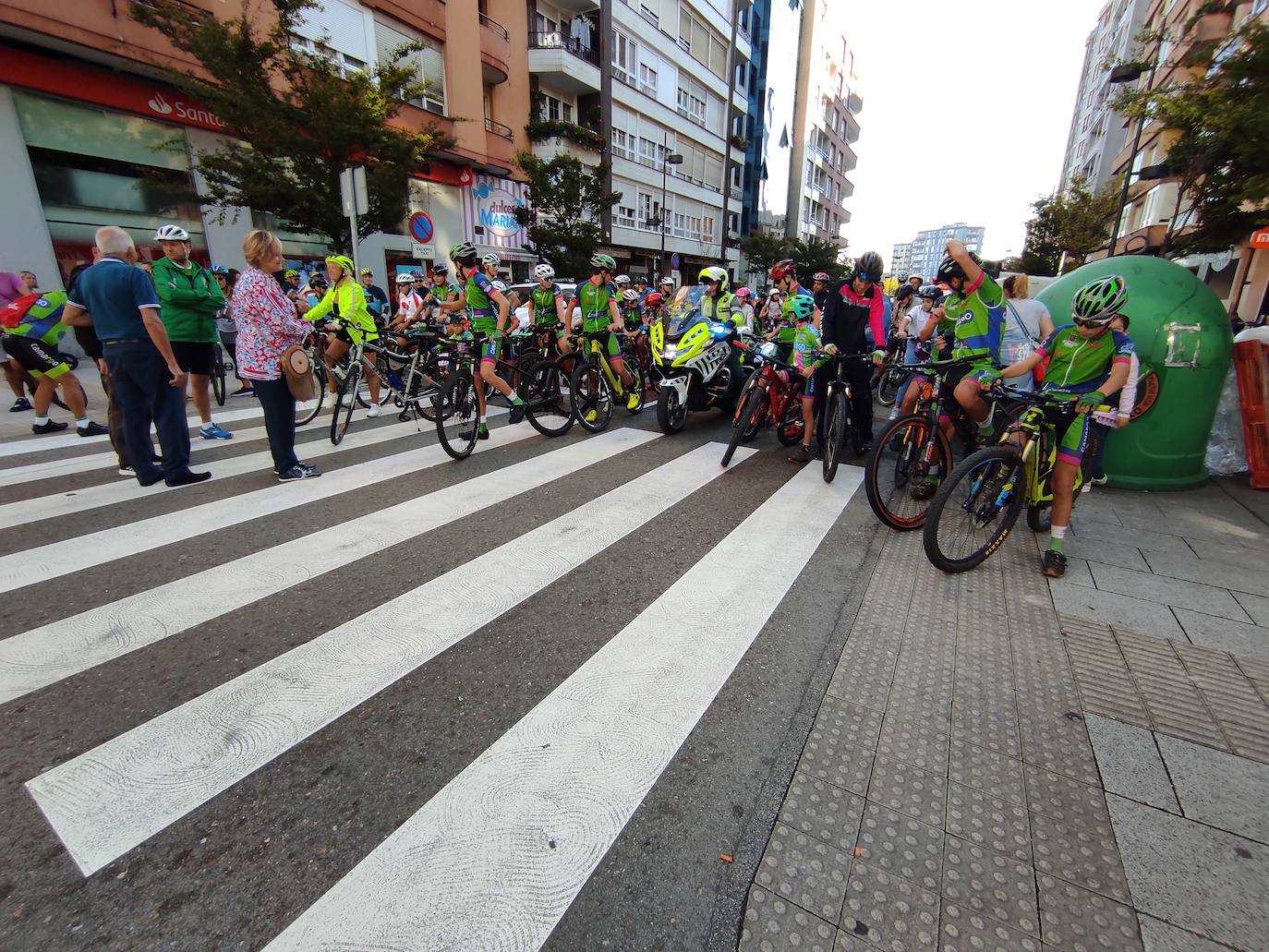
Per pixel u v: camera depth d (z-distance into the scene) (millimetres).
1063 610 3154
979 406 4289
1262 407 5113
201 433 6355
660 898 1636
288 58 10781
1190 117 8109
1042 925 1583
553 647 2758
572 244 20984
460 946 1490
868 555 3828
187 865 1689
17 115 11000
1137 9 37438
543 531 4059
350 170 9078
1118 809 1942
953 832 1855
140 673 2512
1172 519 4414
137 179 12648
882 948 1521
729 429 7289
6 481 4945
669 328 7914
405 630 2865
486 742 2170
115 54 11367
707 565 3619
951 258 4430
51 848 1733
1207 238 10992
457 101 19094
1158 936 1554
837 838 1831
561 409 6848
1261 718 2365
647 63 29625
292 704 2346
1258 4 12906
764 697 2453
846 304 5590
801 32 54250
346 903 1593
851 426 6023
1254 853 1786
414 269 16156
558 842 1785
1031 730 2287
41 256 11422
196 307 5957
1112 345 3459
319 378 7617
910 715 2365
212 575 3361
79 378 10164
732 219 44438
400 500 4590
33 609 2980
